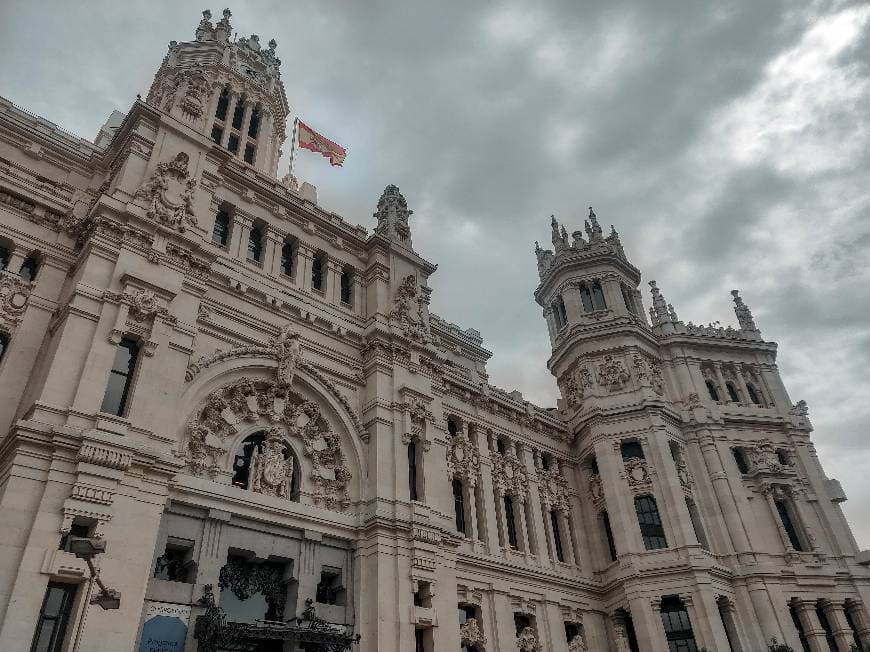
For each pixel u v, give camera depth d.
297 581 32.09
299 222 43.59
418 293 46.59
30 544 23.64
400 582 33.97
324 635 29.55
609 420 53.00
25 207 34.06
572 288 61.75
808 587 48.59
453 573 37.09
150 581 27.30
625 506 49.19
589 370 56.22
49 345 30.73
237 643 29.03
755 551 49.09
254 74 60.16
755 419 56.47
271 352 36.44
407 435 39.41
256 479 33.25
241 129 55.66
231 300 36.78
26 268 33.47
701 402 56.75
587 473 53.47
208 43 57.97
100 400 27.95
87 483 25.61
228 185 40.69
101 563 24.75
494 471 47.91
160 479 27.94
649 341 58.66
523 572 44.28
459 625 38.03
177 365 31.31
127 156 35.47
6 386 29.67
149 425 28.92
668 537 47.44
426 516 37.12
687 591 44.81
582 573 48.62
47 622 23.47
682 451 53.25
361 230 46.91
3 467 25.86
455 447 46.38
